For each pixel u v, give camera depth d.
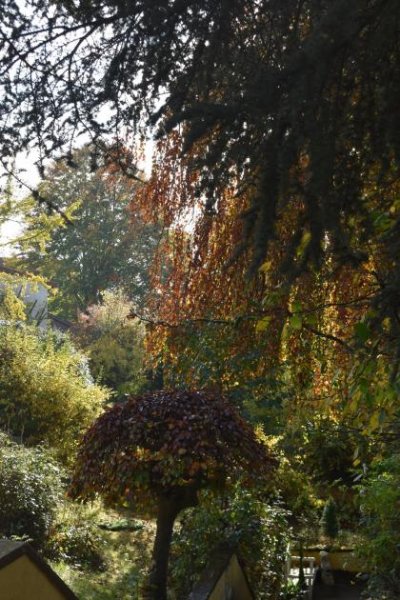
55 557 9.63
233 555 9.04
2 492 9.62
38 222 17.55
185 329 7.14
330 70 3.70
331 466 15.42
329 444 14.01
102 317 28.48
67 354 17.25
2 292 22.06
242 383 7.88
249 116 3.76
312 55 3.49
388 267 4.25
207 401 7.87
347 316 6.35
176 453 7.46
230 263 4.20
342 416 6.49
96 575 9.47
